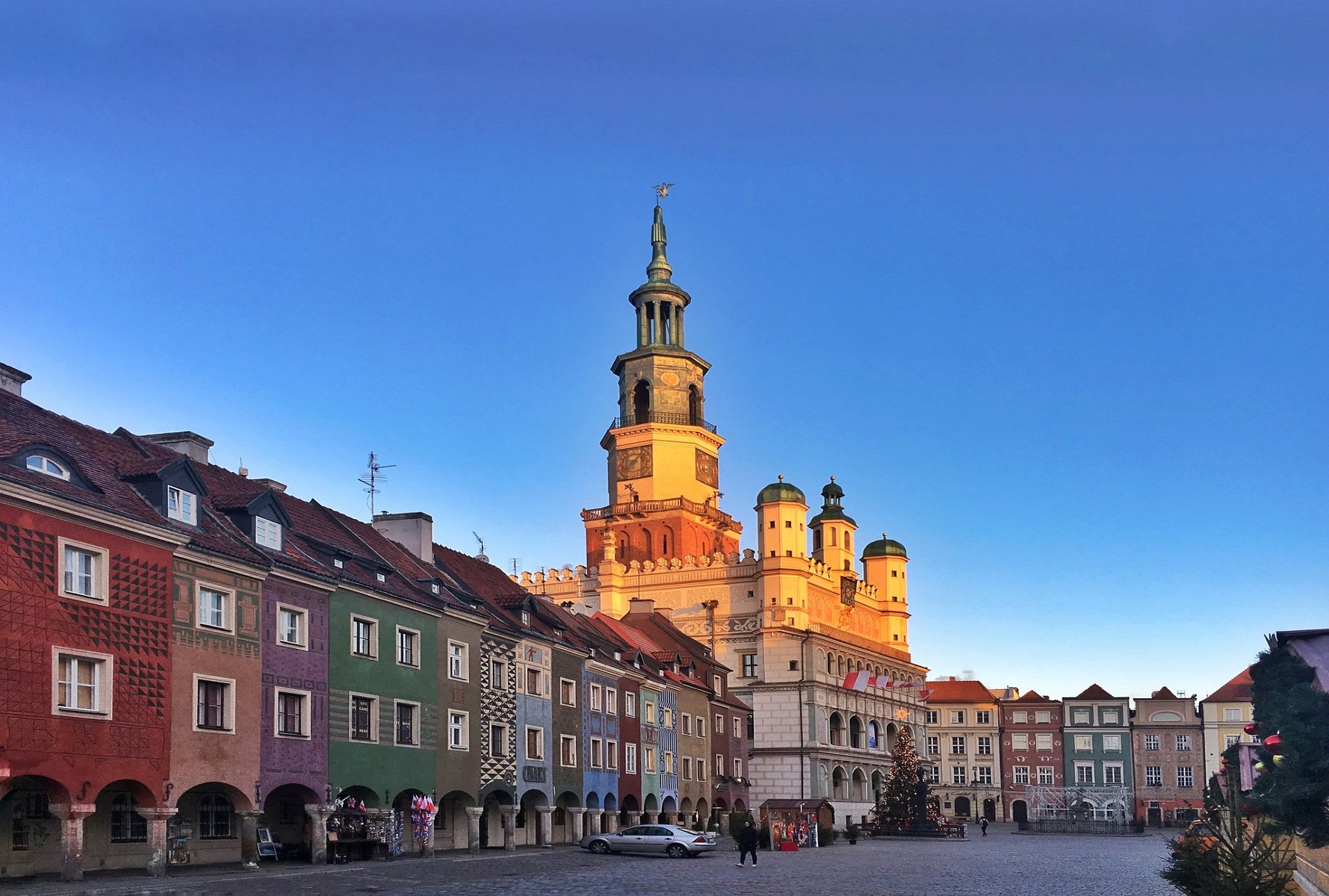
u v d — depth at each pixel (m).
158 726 38.38
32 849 35.97
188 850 41.47
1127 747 163.00
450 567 63.88
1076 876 47.75
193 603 40.53
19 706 33.53
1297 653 27.42
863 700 131.62
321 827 45.97
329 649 47.34
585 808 69.75
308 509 54.50
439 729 54.50
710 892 37.56
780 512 121.50
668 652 90.50
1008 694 179.75
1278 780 24.94
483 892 35.84
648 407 132.25
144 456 43.59
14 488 33.66
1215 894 25.88
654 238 139.00
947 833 105.81
